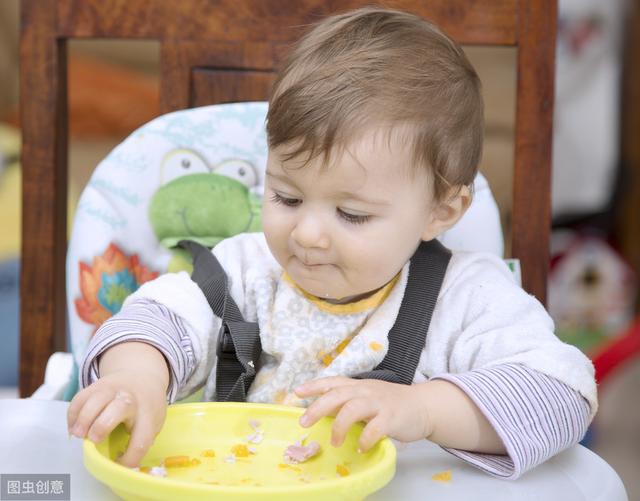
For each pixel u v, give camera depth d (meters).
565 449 0.88
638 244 2.67
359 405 0.77
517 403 0.84
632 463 1.96
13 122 2.58
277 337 1.01
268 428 0.86
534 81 1.27
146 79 2.66
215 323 1.03
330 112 0.89
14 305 2.33
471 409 0.83
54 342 1.34
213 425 0.86
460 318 0.99
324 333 1.00
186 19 1.30
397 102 0.91
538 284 1.28
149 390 0.80
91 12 1.31
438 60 0.98
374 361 0.98
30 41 1.32
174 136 1.19
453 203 1.02
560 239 2.64
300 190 0.91
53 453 0.82
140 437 0.76
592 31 2.62
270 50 1.29
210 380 1.04
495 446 0.84
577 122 2.66
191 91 1.31
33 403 0.94
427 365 0.99
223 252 1.10
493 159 2.43
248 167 1.20
